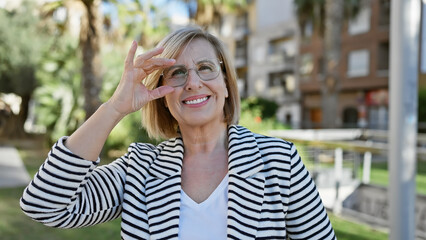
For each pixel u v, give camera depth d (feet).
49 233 14.19
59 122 44.60
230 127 4.61
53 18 38.27
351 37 77.77
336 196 15.66
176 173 4.39
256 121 31.14
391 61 8.02
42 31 40.73
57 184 3.83
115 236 13.93
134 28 45.50
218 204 4.24
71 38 47.65
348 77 78.43
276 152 4.39
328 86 50.11
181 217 4.24
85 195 4.19
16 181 24.61
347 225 14.01
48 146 46.24
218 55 4.66
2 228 14.69
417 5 7.79
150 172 4.48
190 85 4.35
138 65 4.09
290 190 4.27
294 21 91.66
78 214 4.07
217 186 4.35
